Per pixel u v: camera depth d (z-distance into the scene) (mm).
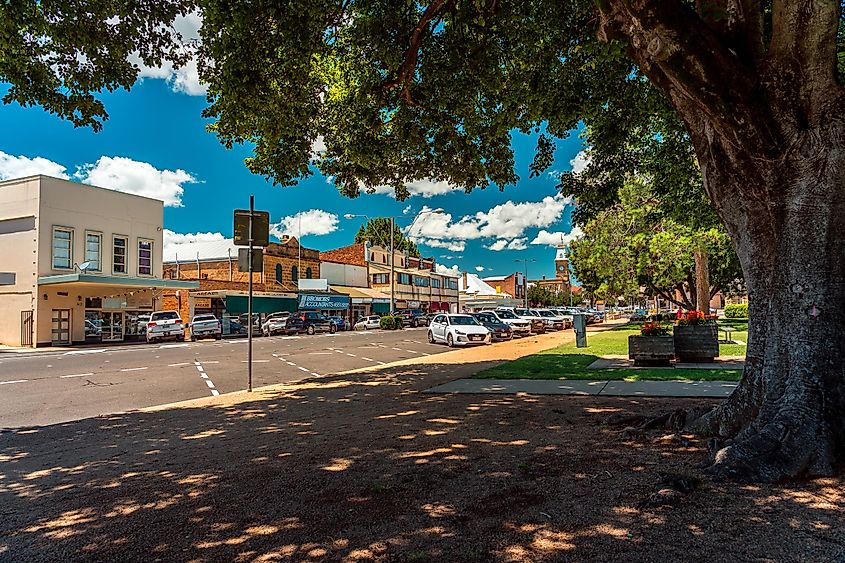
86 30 8344
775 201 5398
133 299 34719
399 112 11102
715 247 29641
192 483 5121
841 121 5051
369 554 3438
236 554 3521
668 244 28328
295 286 52844
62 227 30688
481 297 93750
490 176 12422
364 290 63344
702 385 9797
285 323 42062
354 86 11758
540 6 8969
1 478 5660
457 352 22250
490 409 8328
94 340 32406
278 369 17172
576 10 8938
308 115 11141
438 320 28953
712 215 17047
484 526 3795
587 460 5238
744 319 43750
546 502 4188
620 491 4348
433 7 8742
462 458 5520
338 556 3426
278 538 3742
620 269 31656
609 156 12898
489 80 9609
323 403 9758
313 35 9023
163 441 7176
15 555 3660
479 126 11406
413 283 72500
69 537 3939
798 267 5219
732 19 5371
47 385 13688
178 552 3594
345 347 26844
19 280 30000
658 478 4582
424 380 12703
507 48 10008
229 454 6215
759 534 3490
